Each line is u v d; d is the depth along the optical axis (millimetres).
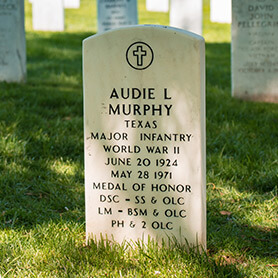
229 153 6117
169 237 3787
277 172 5301
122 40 3633
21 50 9867
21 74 9922
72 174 5422
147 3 25156
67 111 7727
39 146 6059
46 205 4730
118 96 3703
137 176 3771
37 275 3512
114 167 3791
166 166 3721
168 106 3654
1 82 9680
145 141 3721
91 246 3824
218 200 4840
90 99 3740
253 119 7504
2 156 5668
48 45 15086
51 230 4105
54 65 12258
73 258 3703
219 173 5379
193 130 3645
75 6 25781
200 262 3625
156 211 3787
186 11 13125
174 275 3488
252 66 9047
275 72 8945
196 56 3557
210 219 4441
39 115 7406
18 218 4422
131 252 3781
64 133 6574
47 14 18688
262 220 4461
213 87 9961
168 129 3676
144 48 3613
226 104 8438
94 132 3775
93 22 21734
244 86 9133
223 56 14516
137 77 3656
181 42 3561
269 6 8797
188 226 3760
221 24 21969
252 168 5492
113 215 3850
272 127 7160
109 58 3670
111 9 12750
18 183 5109
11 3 9727
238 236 4168
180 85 3613
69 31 18875
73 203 4746
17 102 7996
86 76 3717
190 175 3697
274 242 4059
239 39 9047
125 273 3545
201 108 3633
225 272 3533
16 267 3598
